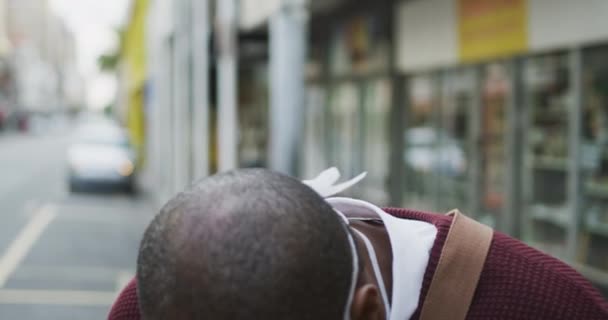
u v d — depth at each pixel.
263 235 0.76
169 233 0.79
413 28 9.10
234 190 0.81
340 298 0.79
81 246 10.38
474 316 0.98
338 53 12.45
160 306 0.78
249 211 0.77
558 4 5.95
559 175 6.31
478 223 1.06
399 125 10.17
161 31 18.58
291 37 6.61
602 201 5.73
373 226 1.08
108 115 106.00
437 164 8.99
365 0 10.79
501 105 7.25
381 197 10.90
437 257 1.00
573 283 1.01
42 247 10.26
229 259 0.75
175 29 14.91
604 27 5.41
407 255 1.00
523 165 6.86
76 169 17.97
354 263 0.83
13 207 15.05
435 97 9.05
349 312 0.82
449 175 8.62
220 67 8.52
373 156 11.25
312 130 14.51
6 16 79.44
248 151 15.16
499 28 6.90
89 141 18.86
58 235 11.39
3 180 21.48
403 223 1.06
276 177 0.85
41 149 41.25
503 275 1.00
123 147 18.83
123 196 17.61
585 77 5.90
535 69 6.64
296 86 6.63
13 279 8.07
